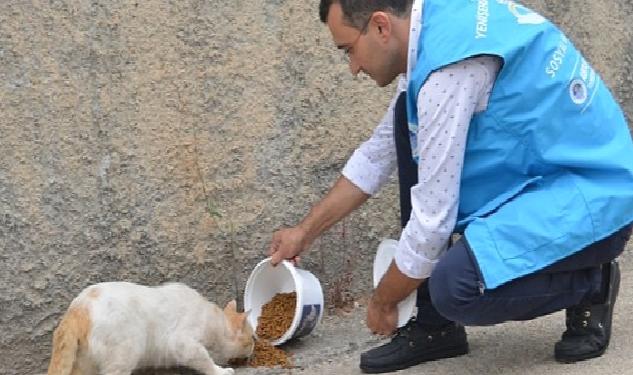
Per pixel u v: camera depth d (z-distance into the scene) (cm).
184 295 343
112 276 368
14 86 349
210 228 385
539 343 355
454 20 292
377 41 299
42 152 354
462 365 338
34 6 353
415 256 301
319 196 407
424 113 291
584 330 329
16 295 351
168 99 376
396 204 423
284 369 353
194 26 380
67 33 358
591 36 481
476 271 295
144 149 372
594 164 300
